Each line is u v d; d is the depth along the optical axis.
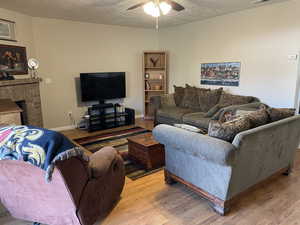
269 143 2.25
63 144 1.42
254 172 2.22
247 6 3.81
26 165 1.48
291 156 2.72
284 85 3.73
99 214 1.91
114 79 5.36
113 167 2.10
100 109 5.03
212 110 3.87
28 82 3.93
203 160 2.10
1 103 2.97
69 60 4.86
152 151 2.97
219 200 2.06
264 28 3.85
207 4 3.65
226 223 1.95
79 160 1.56
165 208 2.17
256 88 4.12
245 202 2.24
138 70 5.96
